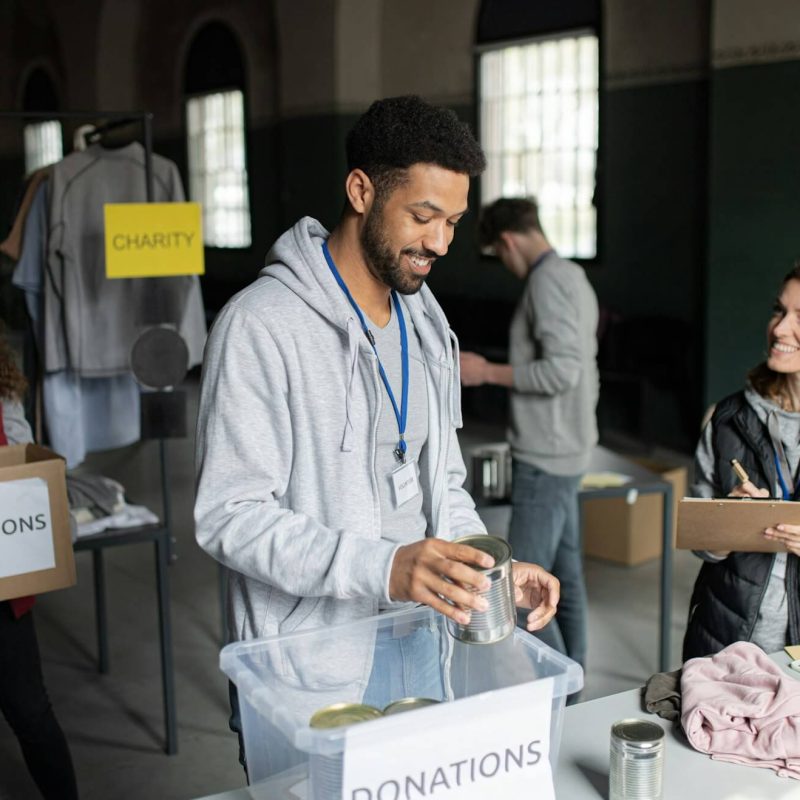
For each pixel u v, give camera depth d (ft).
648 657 13.20
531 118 30.09
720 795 4.81
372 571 4.64
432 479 5.79
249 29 38.52
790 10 21.49
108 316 14.12
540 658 4.47
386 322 5.62
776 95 22.00
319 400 5.26
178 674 12.93
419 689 4.86
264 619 5.46
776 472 7.39
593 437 11.35
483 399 28.53
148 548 17.76
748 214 22.82
